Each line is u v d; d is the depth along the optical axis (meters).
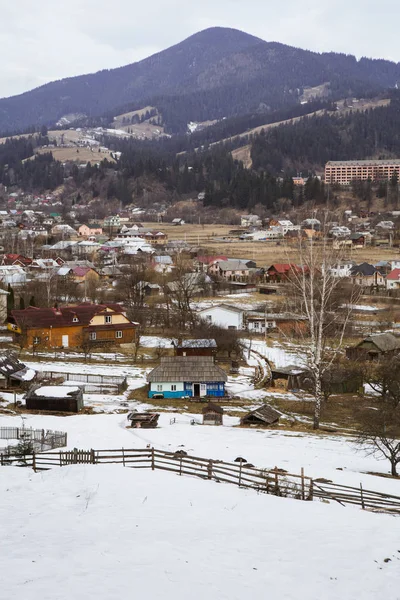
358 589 17.36
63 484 26.41
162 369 65.25
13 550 18.73
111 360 81.94
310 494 27.64
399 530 22.53
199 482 27.56
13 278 142.00
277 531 21.67
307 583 17.56
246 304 128.12
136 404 61.34
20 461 31.75
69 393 57.44
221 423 53.78
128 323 92.69
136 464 35.44
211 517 22.73
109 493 25.11
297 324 93.56
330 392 64.94
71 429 47.62
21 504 23.55
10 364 65.56
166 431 48.09
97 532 20.52
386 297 138.50
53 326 87.62
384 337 85.00
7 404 57.41
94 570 17.42
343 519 23.66
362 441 42.22
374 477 35.41
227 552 19.42
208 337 87.69
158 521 21.91
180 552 19.11
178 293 117.50
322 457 40.91
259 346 92.50
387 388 60.56
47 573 17.08
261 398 65.69
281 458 39.56
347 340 93.88
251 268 173.75
